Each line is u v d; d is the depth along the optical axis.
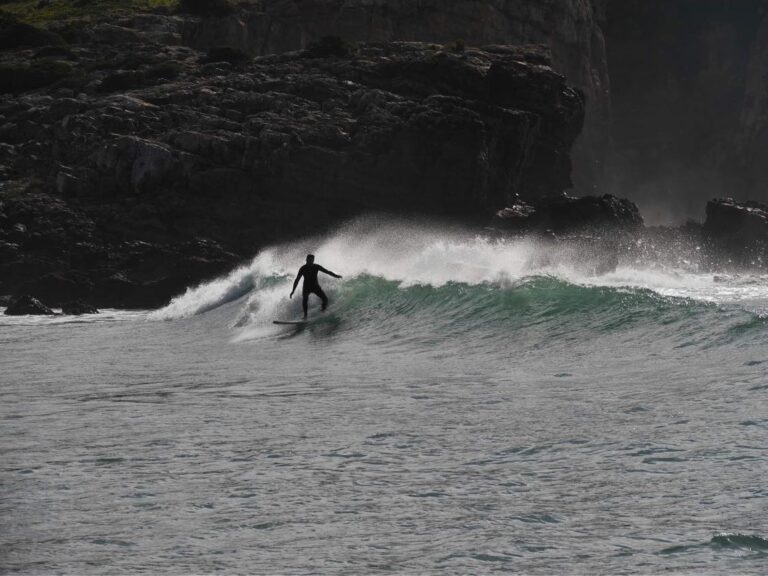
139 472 39.53
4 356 97.25
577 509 31.73
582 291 89.00
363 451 41.62
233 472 38.94
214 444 44.62
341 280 117.00
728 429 40.38
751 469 34.44
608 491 33.47
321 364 76.94
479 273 115.44
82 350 101.19
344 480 36.94
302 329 102.88
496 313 92.94
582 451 39.09
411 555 28.39
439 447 41.62
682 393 49.59
